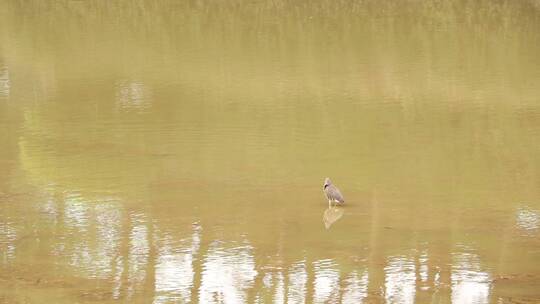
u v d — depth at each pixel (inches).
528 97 1251.2
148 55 1647.4
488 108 1181.1
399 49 1685.5
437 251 647.1
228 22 2055.9
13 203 773.3
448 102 1219.9
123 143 993.5
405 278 594.2
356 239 671.8
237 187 815.1
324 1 2326.5
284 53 1649.9
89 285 585.0
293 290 572.7
